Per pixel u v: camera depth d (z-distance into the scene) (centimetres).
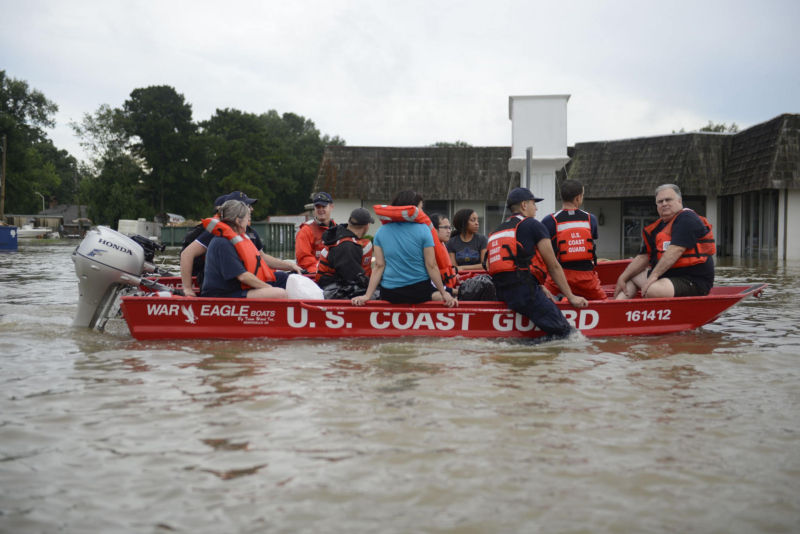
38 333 572
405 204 555
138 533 211
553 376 414
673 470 262
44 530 213
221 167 6681
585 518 221
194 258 624
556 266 549
